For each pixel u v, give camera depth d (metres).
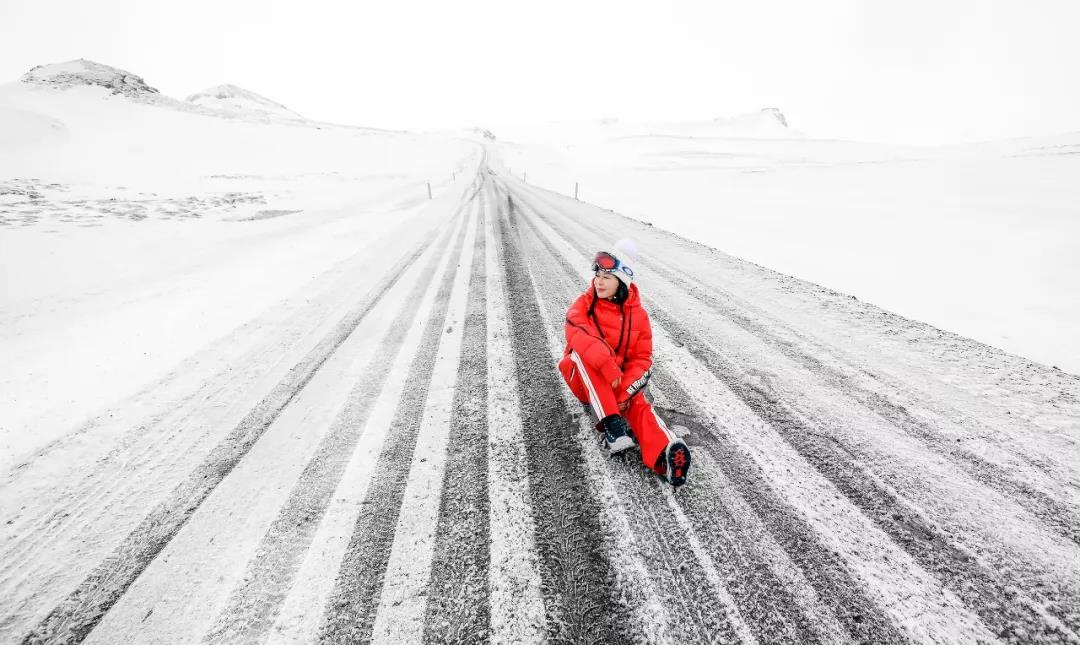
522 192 20.98
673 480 2.23
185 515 2.32
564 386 3.39
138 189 21.89
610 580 1.82
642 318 2.79
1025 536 2.01
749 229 11.09
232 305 6.02
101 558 2.09
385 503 2.30
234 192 22.95
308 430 3.01
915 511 2.16
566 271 6.65
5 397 3.78
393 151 56.72
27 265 8.65
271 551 2.05
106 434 3.13
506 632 1.63
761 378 3.52
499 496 2.30
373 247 9.42
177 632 1.71
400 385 3.55
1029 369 3.64
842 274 7.02
